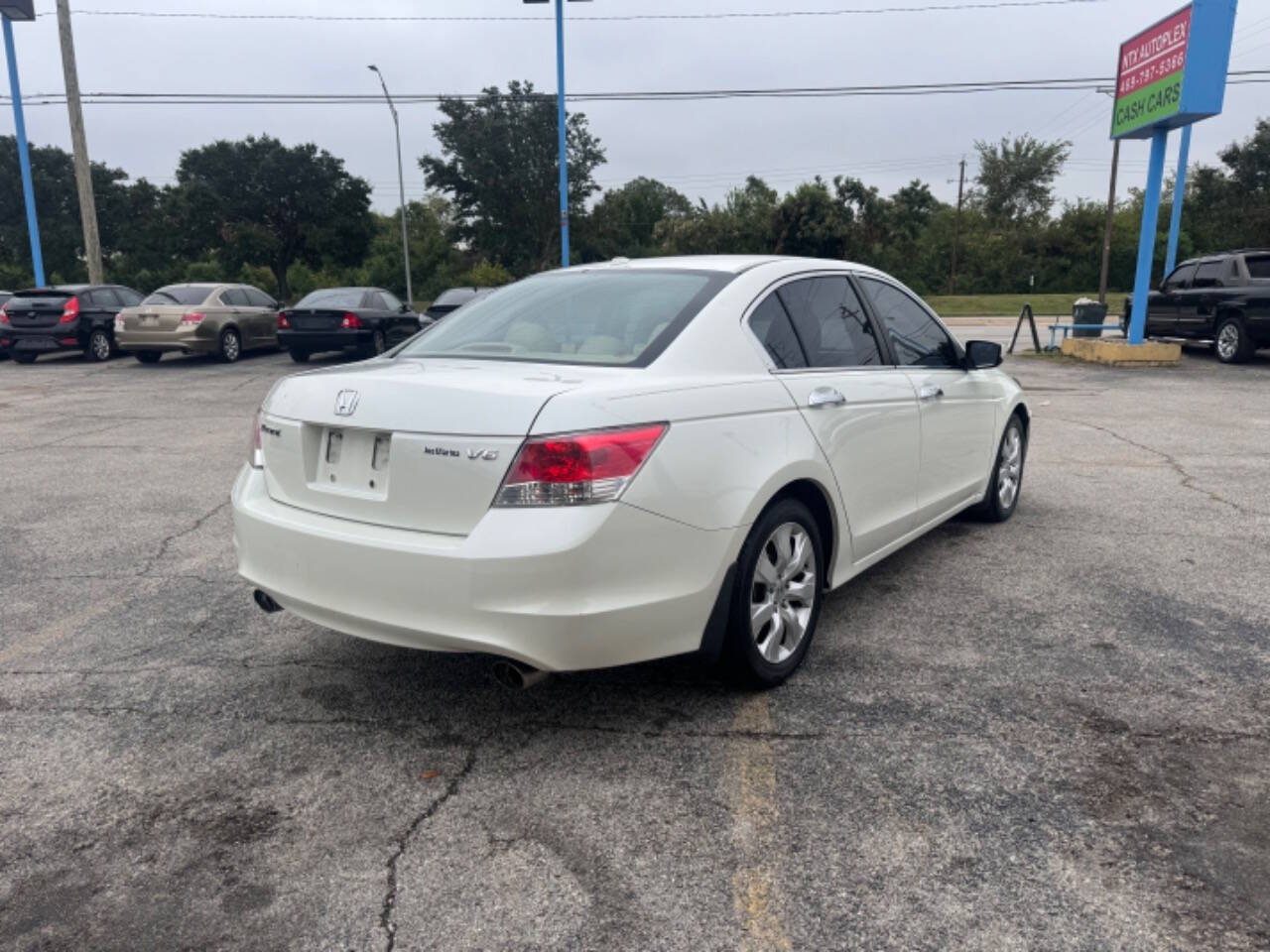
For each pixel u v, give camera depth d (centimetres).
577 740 316
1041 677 358
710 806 274
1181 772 290
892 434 412
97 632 418
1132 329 1603
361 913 231
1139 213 6581
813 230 5731
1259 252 1555
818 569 366
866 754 303
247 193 5509
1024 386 1312
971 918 225
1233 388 1271
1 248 5484
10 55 2228
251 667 378
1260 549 522
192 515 626
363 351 1752
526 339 349
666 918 227
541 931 223
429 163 6406
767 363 350
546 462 271
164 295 1773
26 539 567
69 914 231
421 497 288
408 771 297
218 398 1277
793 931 222
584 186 6438
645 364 314
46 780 293
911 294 484
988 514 573
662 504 288
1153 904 229
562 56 2248
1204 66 1355
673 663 377
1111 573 482
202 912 232
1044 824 263
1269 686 348
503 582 270
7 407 1195
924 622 417
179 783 291
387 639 295
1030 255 6731
